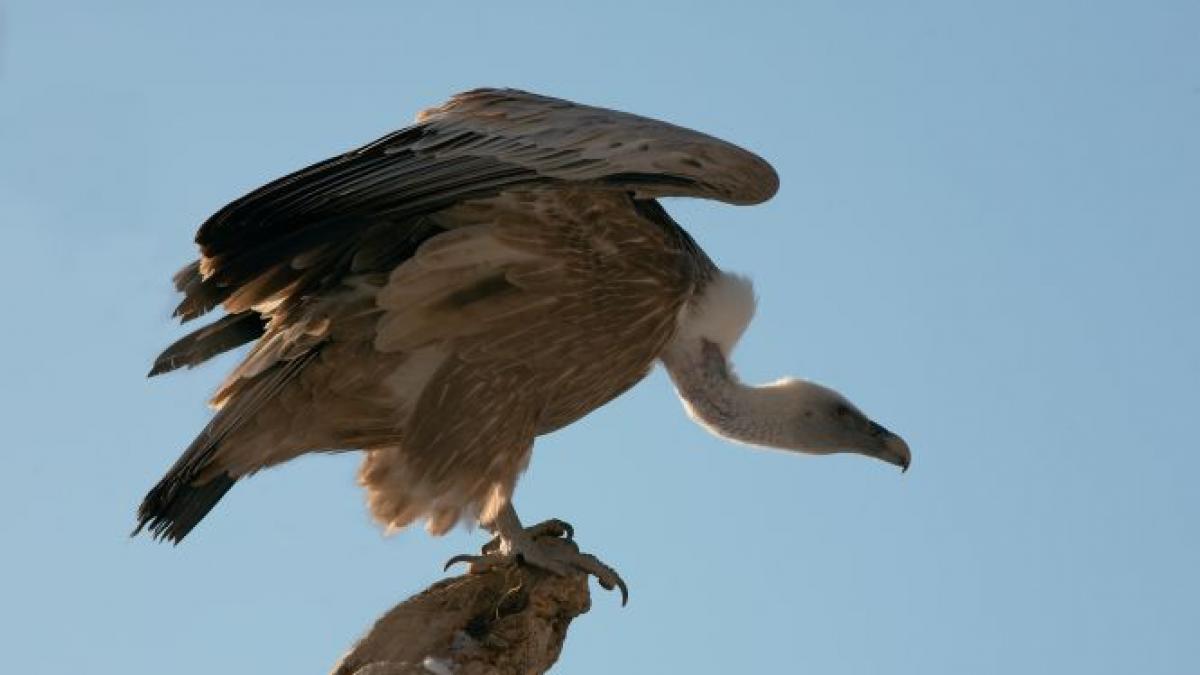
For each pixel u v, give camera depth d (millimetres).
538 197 12180
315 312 12102
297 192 11461
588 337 12352
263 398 12109
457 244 12039
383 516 12484
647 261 12484
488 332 12133
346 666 10961
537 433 12477
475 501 12203
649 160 11992
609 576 11992
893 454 14797
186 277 12195
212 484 12250
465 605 11289
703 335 14164
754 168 12148
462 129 12180
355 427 12344
